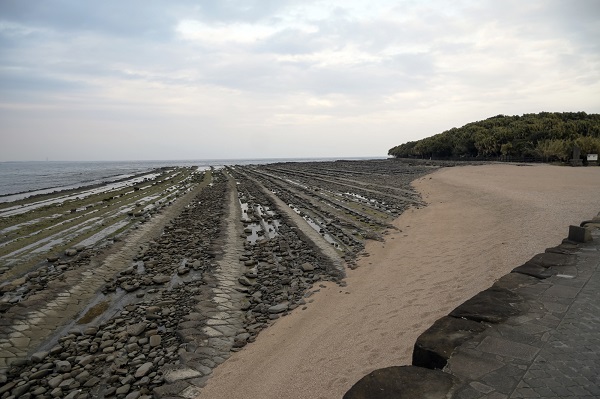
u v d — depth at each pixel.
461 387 3.57
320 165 100.19
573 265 7.38
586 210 16.42
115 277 13.59
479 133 79.38
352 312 9.48
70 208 29.83
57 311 10.70
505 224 16.03
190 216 25.94
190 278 13.45
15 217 25.70
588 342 4.41
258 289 12.08
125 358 8.23
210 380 7.18
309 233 19.31
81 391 7.17
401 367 3.96
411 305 9.05
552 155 56.75
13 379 7.65
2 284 12.81
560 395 3.45
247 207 29.66
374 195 33.06
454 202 25.25
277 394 6.34
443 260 12.59
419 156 109.75
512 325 4.85
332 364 6.93
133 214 26.33
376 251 15.42
